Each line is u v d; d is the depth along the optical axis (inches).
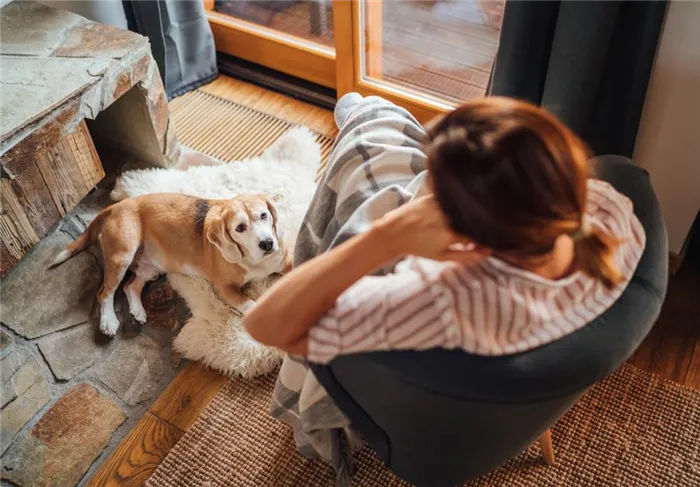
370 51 85.1
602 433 58.2
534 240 27.3
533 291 29.9
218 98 92.3
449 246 30.7
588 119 57.5
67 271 71.6
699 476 55.5
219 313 67.3
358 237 31.7
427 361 30.4
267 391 62.5
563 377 30.5
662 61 54.4
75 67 67.4
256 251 62.7
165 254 68.7
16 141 61.8
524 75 57.2
